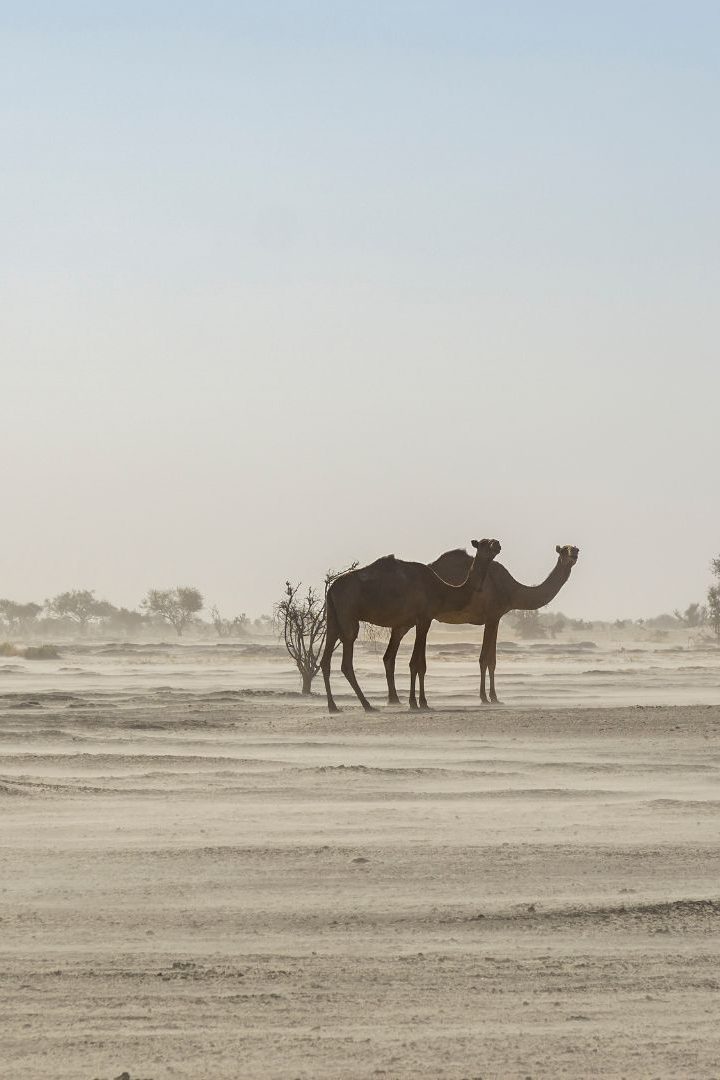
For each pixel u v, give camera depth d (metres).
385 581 70.25
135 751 51.62
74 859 29.64
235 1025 18.50
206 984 20.41
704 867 28.67
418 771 44.31
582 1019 18.72
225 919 24.44
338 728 59.62
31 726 60.69
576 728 57.78
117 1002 19.55
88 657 184.50
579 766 46.00
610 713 62.81
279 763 47.12
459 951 22.23
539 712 64.62
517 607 76.38
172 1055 17.31
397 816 35.38
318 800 38.38
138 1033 18.17
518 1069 16.70
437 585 71.88
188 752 51.38
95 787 40.69
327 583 71.56
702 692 89.31
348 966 21.38
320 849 30.50
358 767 44.81
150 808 36.88
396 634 72.62
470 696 83.38
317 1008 19.25
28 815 35.59
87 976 20.84
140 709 70.94
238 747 53.03
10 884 27.23
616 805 37.19
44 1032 18.25
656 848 30.59
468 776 43.53
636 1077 16.42
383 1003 19.48
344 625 69.75
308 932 23.56
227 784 41.56
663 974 20.91
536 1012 19.03
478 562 73.62
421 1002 19.53
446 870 28.38
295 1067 16.84
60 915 24.77
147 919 24.47
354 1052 17.36
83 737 56.38
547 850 30.39
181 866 28.88
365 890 26.64
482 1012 19.06
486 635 75.88
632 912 24.72
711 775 43.94
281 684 101.56
